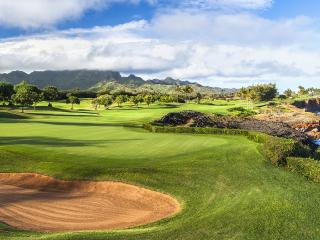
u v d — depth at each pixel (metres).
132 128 65.25
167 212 25.81
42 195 30.02
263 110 129.00
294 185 28.56
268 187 28.12
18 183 32.72
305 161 32.41
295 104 191.88
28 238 19.81
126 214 25.95
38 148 42.03
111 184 30.83
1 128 63.59
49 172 33.69
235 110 127.31
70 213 26.03
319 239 19.33
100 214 25.92
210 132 56.47
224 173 31.92
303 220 21.75
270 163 34.88
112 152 39.75
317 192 26.91
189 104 185.00
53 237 19.80
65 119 93.69
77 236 20.02
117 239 19.64
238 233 20.25
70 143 45.62
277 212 23.03
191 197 27.38
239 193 27.22
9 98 156.38
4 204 27.41
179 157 36.91
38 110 139.38
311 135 86.75
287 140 39.28
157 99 199.50
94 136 52.34
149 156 37.53
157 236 20.09
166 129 59.75
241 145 43.25
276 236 19.75
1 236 20.19
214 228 21.05
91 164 34.66
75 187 31.20
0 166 35.91
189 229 21.09
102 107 179.38
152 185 29.98
